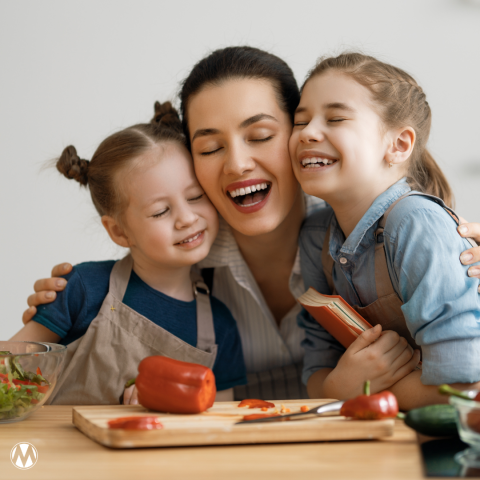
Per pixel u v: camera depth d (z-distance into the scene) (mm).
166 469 775
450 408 887
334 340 1460
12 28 2676
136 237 1438
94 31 2664
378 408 904
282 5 2557
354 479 722
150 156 1403
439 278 1120
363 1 2508
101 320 1438
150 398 1044
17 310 2746
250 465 786
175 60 2633
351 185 1266
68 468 785
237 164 1348
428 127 1451
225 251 1617
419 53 2479
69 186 2734
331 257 1420
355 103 1256
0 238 2732
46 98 2688
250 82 1383
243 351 1774
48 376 1114
